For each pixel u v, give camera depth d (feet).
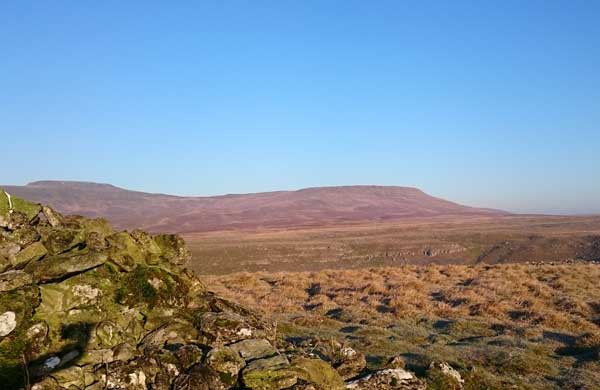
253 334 38.70
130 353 32.89
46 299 32.76
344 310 82.74
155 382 31.27
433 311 81.76
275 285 111.14
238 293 98.99
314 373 34.27
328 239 348.18
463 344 61.41
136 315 36.86
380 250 279.28
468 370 48.52
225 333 37.73
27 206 38.37
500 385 44.80
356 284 105.91
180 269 44.39
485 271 116.88
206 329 37.68
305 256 256.32
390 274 118.11
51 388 27.40
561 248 262.26
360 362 41.86
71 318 33.04
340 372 39.45
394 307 84.53
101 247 38.04
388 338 63.98
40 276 33.86
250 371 31.96
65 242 37.35
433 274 114.21
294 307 86.79
